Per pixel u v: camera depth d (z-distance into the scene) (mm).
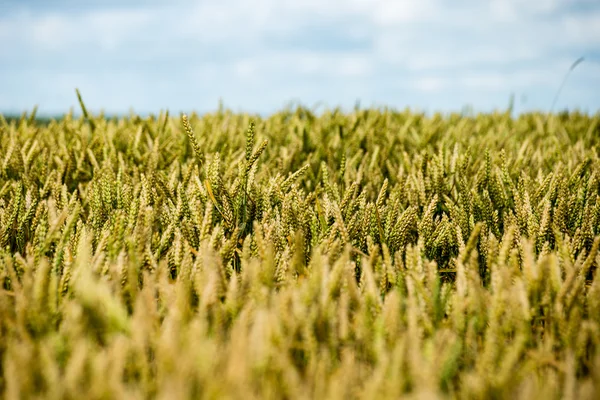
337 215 1244
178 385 896
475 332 1079
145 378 970
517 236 1300
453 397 996
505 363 967
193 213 1326
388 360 972
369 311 1074
